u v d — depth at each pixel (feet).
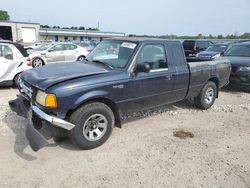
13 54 26.00
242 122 18.33
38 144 11.30
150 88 15.29
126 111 14.61
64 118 12.27
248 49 31.96
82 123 12.44
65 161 11.96
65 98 11.73
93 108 12.66
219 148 13.99
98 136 13.32
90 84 12.49
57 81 12.04
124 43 15.39
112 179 10.77
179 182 10.77
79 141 12.61
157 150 13.38
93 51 17.30
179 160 12.48
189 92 18.56
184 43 62.08
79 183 10.42
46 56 46.62
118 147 13.52
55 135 14.30
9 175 10.71
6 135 14.26
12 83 26.30
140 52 14.62
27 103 13.94
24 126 15.52
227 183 10.88
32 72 14.01
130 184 10.49
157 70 15.67
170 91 16.79
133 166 11.78
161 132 15.78
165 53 16.22
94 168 11.50
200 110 20.65
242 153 13.56
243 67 27.71
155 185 10.50
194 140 14.87
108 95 13.17
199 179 11.04
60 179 10.62
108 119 13.50
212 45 50.24
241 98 26.07
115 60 14.93
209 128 16.88
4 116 16.96
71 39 185.98
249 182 11.03
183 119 18.35
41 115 11.80
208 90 20.42
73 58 50.85
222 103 23.61
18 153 12.46
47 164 11.65
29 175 10.78
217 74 20.81
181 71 17.17
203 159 12.69
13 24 149.79
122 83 13.67
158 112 19.52
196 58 22.21
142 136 15.03
